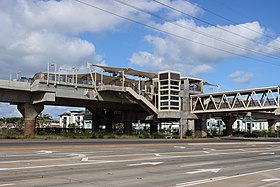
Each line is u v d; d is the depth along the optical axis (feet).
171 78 225.35
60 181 39.11
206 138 224.94
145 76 236.63
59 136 172.35
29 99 186.91
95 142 136.05
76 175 44.27
